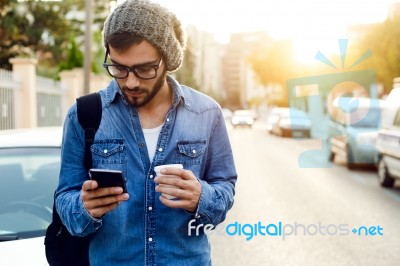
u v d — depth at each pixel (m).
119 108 1.76
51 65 25.25
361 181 8.97
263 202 7.00
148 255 1.73
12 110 12.94
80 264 1.78
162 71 1.69
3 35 22.31
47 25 23.83
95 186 1.51
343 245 4.89
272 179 9.27
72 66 22.42
